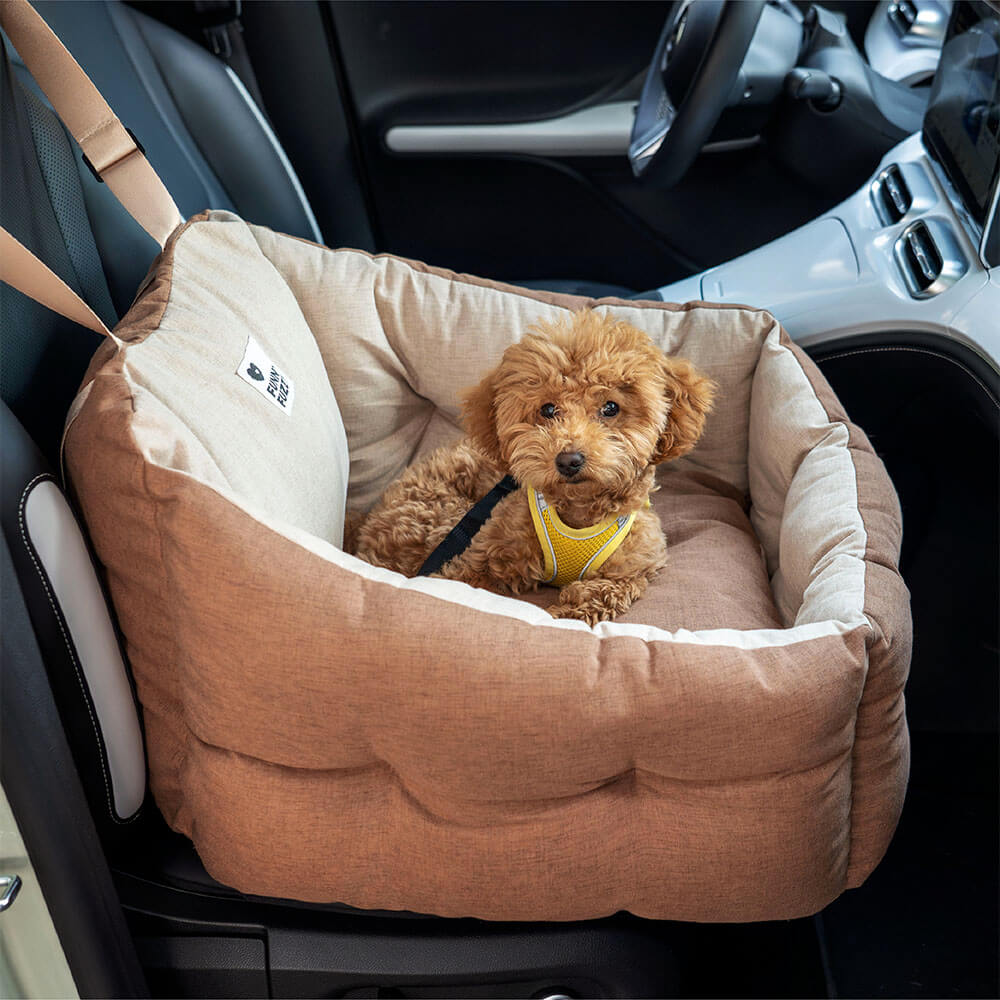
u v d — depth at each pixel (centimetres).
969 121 154
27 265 100
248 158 181
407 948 113
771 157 205
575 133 212
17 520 92
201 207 166
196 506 96
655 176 178
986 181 144
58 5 142
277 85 209
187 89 172
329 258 156
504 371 129
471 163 219
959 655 180
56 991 98
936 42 209
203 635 97
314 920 114
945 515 184
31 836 92
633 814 101
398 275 159
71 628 99
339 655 95
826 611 110
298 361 139
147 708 112
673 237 223
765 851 101
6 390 106
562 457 118
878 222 168
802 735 97
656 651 99
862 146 194
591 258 230
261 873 105
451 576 140
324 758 101
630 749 97
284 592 95
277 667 96
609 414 124
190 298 128
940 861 155
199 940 114
